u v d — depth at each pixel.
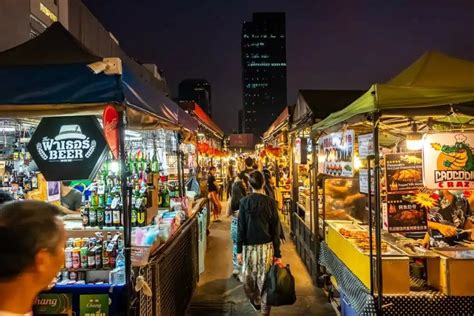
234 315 4.60
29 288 1.11
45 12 7.40
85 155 2.56
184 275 4.56
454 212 3.51
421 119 3.46
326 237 4.73
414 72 3.18
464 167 2.94
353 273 3.46
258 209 4.17
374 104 2.80
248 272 4.20
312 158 5.69
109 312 2.69
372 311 2.91
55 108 2.46
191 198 5.74
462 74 3.08
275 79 173.25
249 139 23.12
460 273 2.93
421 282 3.16
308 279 5.79
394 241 3.47
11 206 1.16
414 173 3.51
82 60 2.51
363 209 5.11
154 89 3.58
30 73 2.47
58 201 3.92
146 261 2.89
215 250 7.79
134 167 4.43
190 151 8.05
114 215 3.23
